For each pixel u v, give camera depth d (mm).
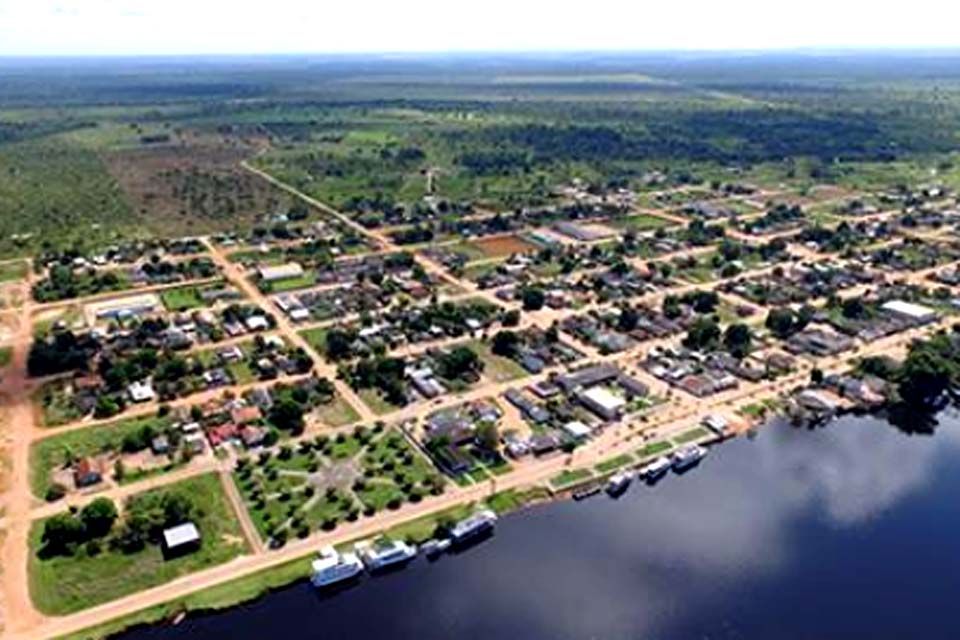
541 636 114625
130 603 118938
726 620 117812
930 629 116250
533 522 141250
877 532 138625
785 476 157125
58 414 171125
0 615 116000
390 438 164125
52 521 129750
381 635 114875
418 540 133750
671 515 143500
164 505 136500
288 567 126625
